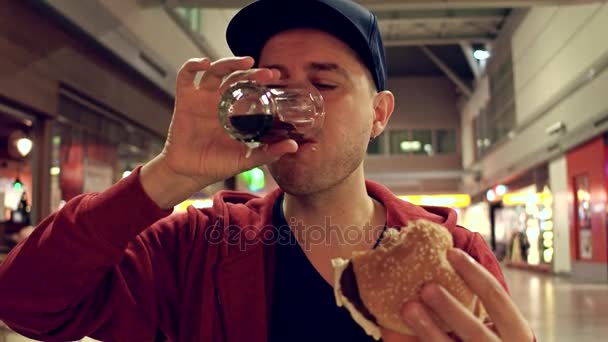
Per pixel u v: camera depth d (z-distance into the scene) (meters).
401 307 0.75
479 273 0.75
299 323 1.09
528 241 18.67
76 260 0.94
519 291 10.12
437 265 0.75
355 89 1.08
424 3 7.36
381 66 1.18
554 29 14.20
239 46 1.21
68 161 5.90
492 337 0.71
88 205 0.95
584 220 12.82
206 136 0.95
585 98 12.28
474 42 21.36
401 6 7.40
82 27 5.54
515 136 18.69
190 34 8.94
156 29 7.53
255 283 1.13
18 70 4.78
